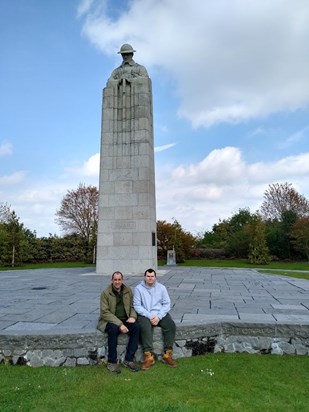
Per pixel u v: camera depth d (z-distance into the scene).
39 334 4.99
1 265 29.27
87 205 48.44
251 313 6.62
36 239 34.44
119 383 4.36
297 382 4.46
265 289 10.51
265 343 5.48
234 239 35.59
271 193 50.84
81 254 34.66
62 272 17.28
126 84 16.22
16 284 11.71
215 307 7.29
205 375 4.64
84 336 5.03
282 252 34.16
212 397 4.03
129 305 5.27
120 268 15.08
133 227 15.20
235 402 3.92
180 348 5.29
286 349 5.41
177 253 30.92
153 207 15.99
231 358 5.24
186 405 3.75
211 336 5.52
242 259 35.00
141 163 15.52
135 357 5.12
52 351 4.97
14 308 7.21
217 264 28.50
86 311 6.89
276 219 43.84
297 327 5.42
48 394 4.02
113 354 4.85
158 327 5.28
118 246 15.21
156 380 4.47
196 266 24.28
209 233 48.25
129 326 5.05
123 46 16.77
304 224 31.16
